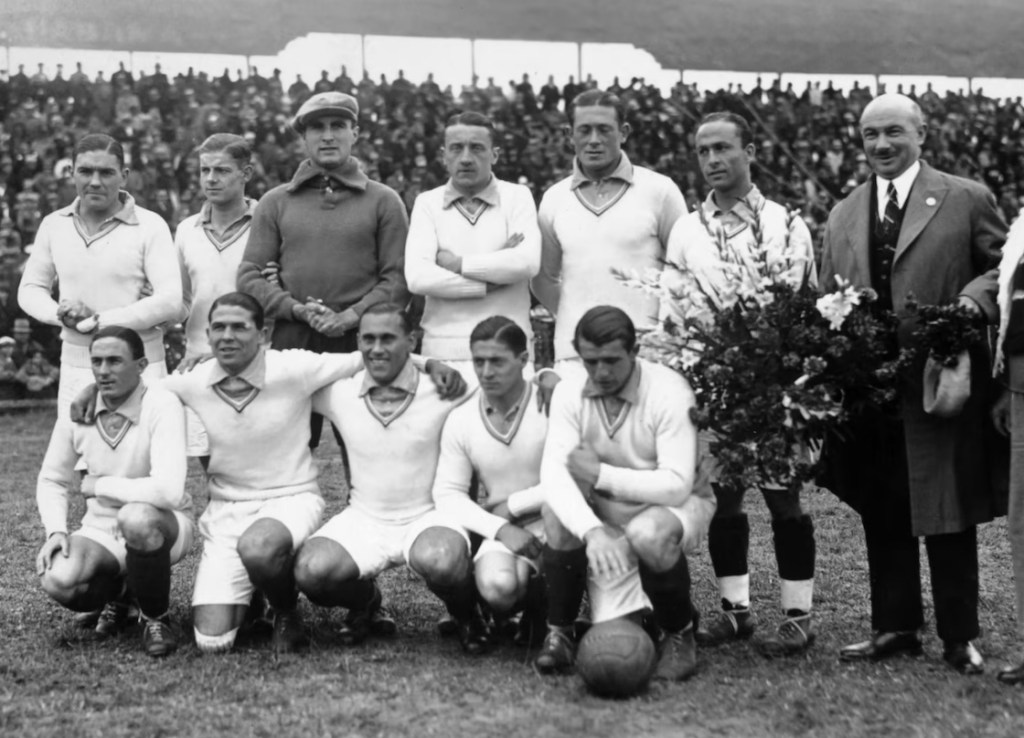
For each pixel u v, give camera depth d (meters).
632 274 4.94
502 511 5.02
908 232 4.65
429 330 5.62
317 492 5.24
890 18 20.59
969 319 4.37
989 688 4.38
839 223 4.88
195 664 4.74
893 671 4.65
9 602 5.77
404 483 5.05
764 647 4.89
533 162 20.03
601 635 4.34
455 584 4.76
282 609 4.95
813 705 4.22
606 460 4.77
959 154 20.78
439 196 5.63
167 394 5.07
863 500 4.89
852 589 6.00
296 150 19.20
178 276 6.14
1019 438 4.42
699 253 5.19
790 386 4.48
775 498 4.92
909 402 4.59
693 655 4.62
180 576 6.26
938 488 4.56
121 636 5.16
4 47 18.14
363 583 4.93
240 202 6.53
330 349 5.70
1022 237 4.34
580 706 4.24
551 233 5.70
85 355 6.11
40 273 6.20
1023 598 4.43
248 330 4.97
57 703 4.28
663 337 4.80
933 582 4.71
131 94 18.75
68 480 5.27
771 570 6.44
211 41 18.95
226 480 5.18
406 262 5.57
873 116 4.71
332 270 5.71
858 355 4.52
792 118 20.58
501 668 4.69
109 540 5.06
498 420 4.93
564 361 5.62
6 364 15.36
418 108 19.89
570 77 20.45
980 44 20.78
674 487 4.55
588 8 20.09
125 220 6.09
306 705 4.24
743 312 4.66
